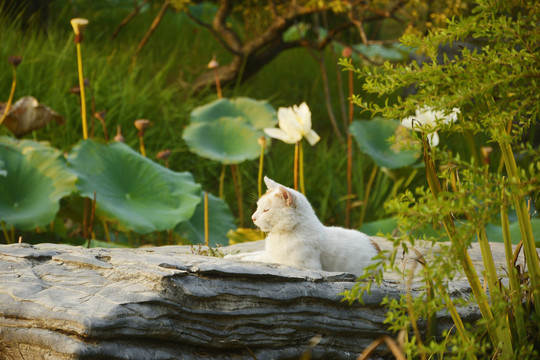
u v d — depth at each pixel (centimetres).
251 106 705
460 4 660
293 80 1055
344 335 259
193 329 232
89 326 210
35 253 272
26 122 502
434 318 251
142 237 614
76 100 736
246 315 240
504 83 181
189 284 237
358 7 788
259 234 507
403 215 174
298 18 999
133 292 230
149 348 224
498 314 192
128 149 518
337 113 987
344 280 269
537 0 184
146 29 1091
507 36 184
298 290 251
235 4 993
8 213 454
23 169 477
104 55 880
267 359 243
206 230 495
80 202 517
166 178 509
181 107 837
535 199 220
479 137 759
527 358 196
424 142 206
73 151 495
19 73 720
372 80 208
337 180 755
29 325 223
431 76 192
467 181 184
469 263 214
